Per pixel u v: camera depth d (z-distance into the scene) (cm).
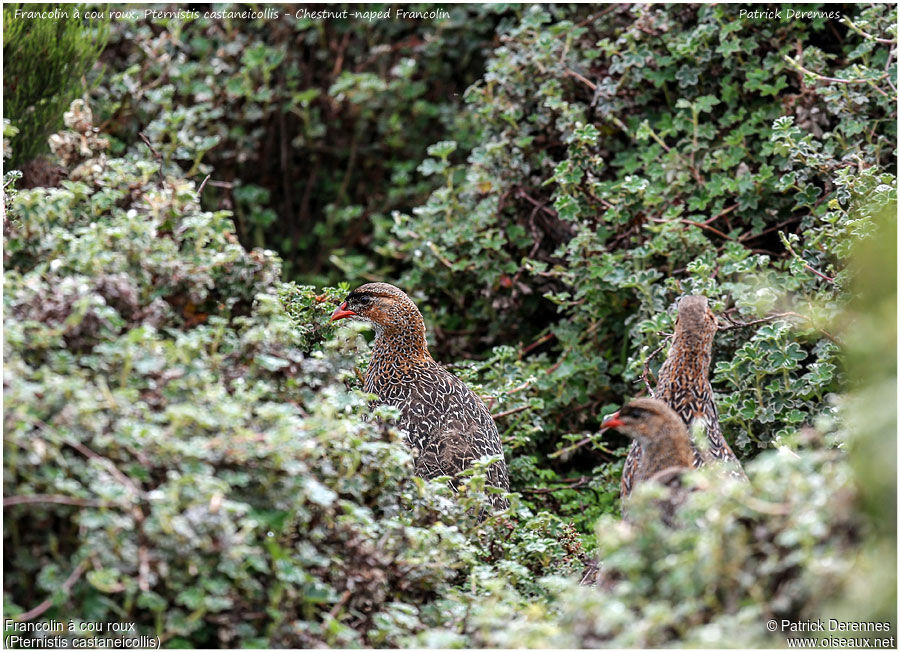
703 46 1348
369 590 773
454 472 1011
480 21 1753
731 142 1299
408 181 1734
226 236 985
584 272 1295
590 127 1284
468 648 733
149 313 824
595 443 1206
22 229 877
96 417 699
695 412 962
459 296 1457
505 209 1436
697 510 657
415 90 1723
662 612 620
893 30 1223
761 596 630
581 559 1012
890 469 582
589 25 1483
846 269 1090
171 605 700
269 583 732
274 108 1686
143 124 1563
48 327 757
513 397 1230
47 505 675
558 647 662
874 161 1205
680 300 1015
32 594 691
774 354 1083
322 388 885
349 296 1146
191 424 730
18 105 1243
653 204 1302
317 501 737
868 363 621
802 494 643
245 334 864
